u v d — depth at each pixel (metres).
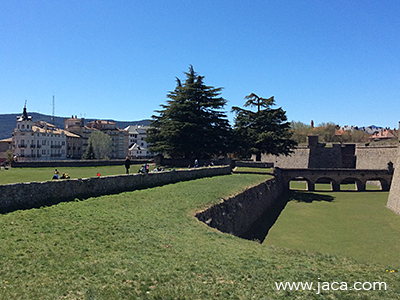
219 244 17.23
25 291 10.77
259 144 60.94
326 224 36.25
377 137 121.25
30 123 98.38
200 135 55.72
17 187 18.92
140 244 15.95
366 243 29.11
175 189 30.86
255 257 15.57
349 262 16.03
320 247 27.69
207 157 59.47
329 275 13.87
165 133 54.62
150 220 20.08
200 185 34.81
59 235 15.80
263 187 43.78
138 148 148.88
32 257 13.20
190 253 15.34
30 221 17.03
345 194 56.34
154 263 13.88
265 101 63.78
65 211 19.50
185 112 54.62
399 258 24.64
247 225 33.22
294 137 117.31
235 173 52.47
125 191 27.41
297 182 76.81
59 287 11.23
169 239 17.08
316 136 79.62
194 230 19.28
